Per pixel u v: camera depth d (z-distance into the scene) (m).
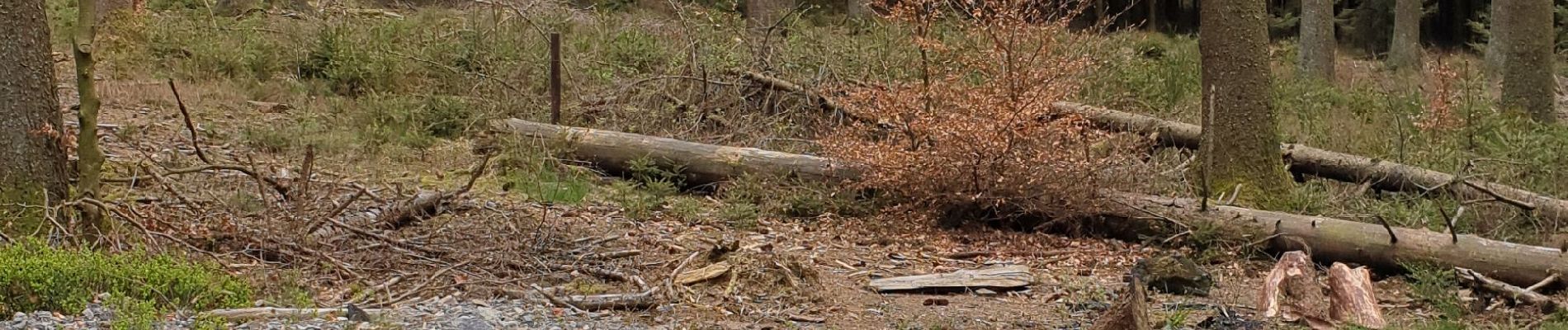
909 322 6.14
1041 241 8.38
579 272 6.64
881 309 6.38
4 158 6.11
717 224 8.48
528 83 12.36
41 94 6.21
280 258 6.47
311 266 6.34
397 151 10.26
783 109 11.60
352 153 10.14
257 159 9.66
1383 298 7.13
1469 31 33.50
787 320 6.00
